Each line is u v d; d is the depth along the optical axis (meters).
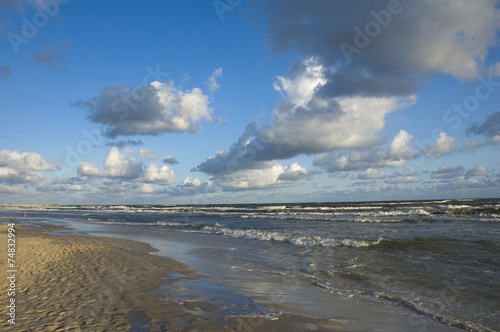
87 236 18.72
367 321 5.50
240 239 17.42
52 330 4.59
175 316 5.41
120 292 6.86
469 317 5.79
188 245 15.30
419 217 26.06
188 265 10.46
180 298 6.52
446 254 11.31
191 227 25.64
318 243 14.63
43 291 6.75
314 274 9.18
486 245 12.64
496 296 6.91
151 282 7.86
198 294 6.89
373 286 7.86
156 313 5.54
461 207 32.59
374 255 11.62
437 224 21.25
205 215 40.50
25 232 22.00
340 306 6.34
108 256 11.58
